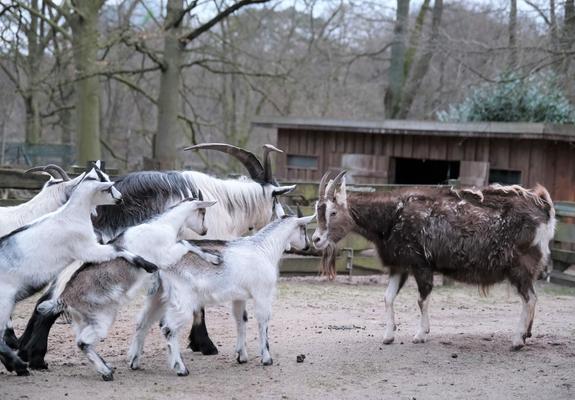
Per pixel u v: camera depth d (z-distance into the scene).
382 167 15.94
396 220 7.49
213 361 6.78
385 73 33.00
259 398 5.70
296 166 17.30
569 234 11.76
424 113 29.84
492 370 6.57
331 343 7.52
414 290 11.22
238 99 31.09
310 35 28.45
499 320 9.02
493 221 7.27
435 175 19.02
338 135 16.59
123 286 5.93
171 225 6.27
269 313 6.62
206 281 6.27
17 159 25.62
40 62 23.34
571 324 8.70
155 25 20.08
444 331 8.25
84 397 5.48
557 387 6.06
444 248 7.34
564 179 13.72
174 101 20.31
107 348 7.20
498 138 14.30
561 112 17.36
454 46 20.77
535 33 17.95
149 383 5.96
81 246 5.88
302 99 28.03
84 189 5.88
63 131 30.86
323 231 7.48
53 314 5.94
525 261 7.30
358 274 11.96
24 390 5.59
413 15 30.06
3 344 5.92
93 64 19.14
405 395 5.87
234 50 24.03
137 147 32.81
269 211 7.63
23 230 5.88
